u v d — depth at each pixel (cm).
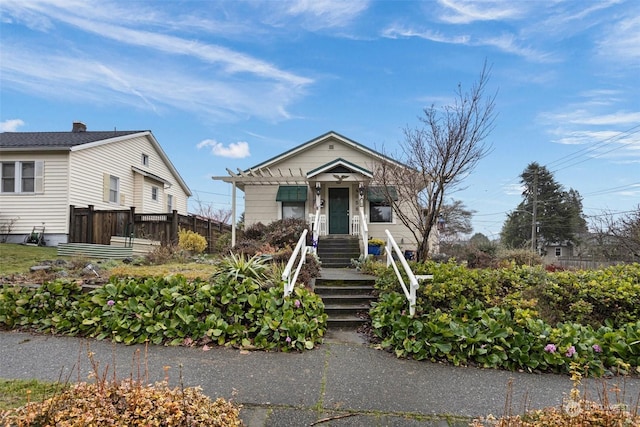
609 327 531
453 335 477
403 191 1020
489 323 486
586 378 434
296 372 429
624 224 1580
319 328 571
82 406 254
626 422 251
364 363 462
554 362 448
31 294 604
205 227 1662
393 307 566
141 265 962
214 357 473
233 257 734
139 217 1361
